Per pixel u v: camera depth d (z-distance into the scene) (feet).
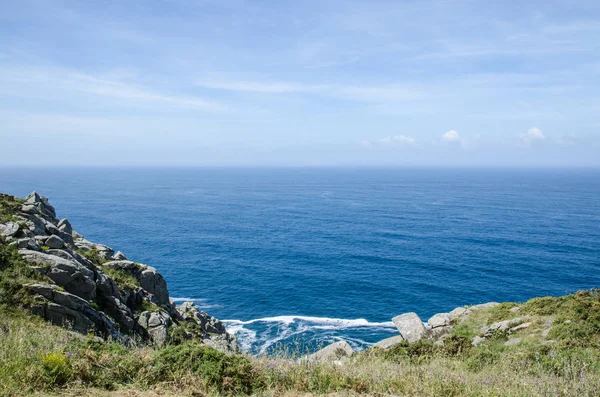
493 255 306.96
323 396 29.91
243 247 331.77
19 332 39.50
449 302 210.38
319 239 368.89
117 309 75.36
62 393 26.03
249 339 165.37
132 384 28.99
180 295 216.95
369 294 221.87
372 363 42.78
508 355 49.60
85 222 427.33
